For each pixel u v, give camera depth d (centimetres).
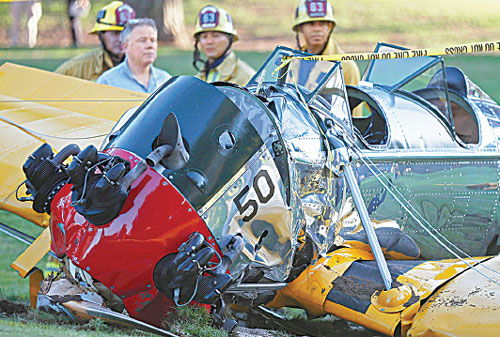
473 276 1287
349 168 1414
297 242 1345
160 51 6575
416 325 1203
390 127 1591
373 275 1345
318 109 1462
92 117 1852
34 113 1841
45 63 5553
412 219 1596
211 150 1182
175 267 1080
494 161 1723
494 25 7569
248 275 1266
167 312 1151
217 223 1166
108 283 1119
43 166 1161
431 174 1609
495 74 5656
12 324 1097
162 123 1195
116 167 1074
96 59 2908
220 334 1152
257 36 7250
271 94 1427
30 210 1511
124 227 1101
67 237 1141
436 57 1773
